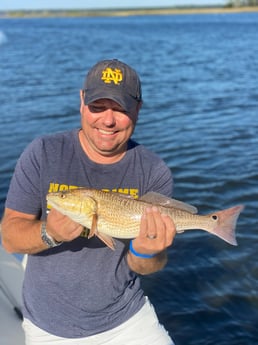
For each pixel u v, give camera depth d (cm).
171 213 85
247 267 172
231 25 2269
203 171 268
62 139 91
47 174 89
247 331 141
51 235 81
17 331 105
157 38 1429
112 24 2662
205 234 192
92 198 80
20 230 86
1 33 1769
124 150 92
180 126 378
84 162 90
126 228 82
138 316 96
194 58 897
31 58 905
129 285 97
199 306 151
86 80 87
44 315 91
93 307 91
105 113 84
